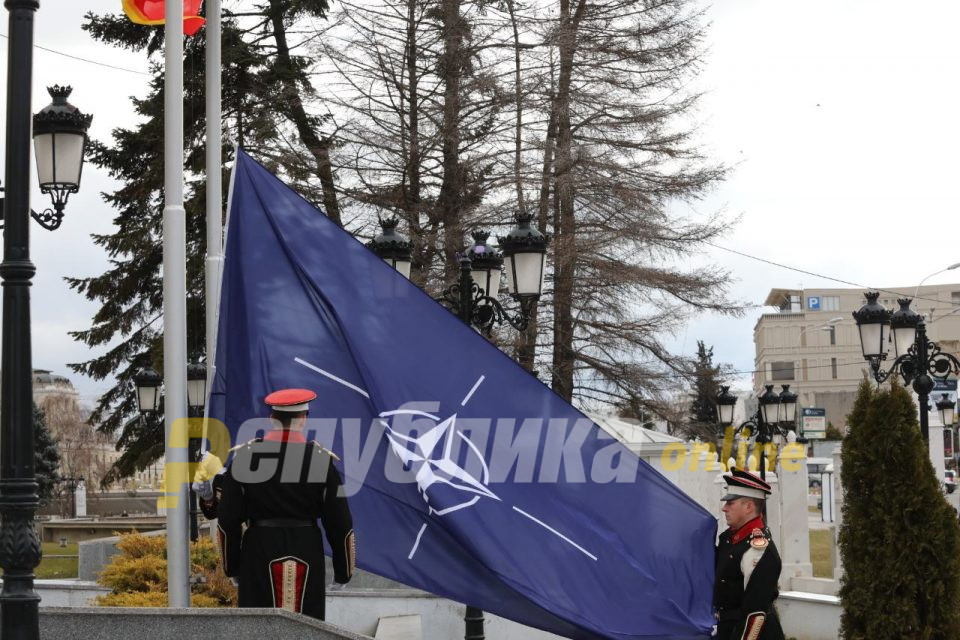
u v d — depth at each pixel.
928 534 10.14
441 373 7.46
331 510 6.48
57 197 10.42
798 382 109.00
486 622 14.06
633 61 27.48
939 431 25.34
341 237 7.61
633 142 27.39
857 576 10.41
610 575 7.39
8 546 6.33
